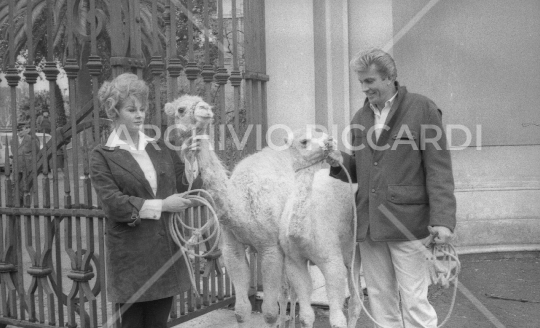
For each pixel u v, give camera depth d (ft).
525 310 15.03
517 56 21.48
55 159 12.71
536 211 21.52
